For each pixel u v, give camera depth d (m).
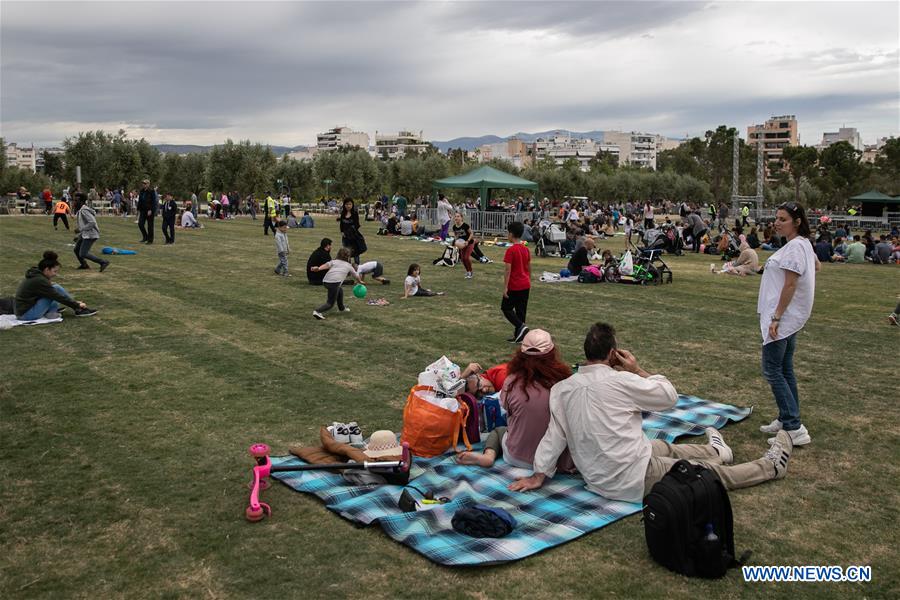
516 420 6.02
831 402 8.12
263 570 4.50
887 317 13.78
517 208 40.34
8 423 7.14
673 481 4.62
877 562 4.69
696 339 11.42
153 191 25.27
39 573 4.47
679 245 27.98
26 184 71.06
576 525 5.05
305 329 11.76
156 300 14.18
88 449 6.50
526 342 6.09
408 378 8.90
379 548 4.79
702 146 109.00
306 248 25.08
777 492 5.75
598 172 107.50
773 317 6.62
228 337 11.07
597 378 5.53
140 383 8.54
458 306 14.20
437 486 5.71
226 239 28.20
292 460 6.17
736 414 7.57
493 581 4.40
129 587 4.32
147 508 5.35
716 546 4.45
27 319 11.94
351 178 69.12
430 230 34.50
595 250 25.55
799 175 90.94
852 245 26.89
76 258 20.45
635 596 4.27
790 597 4.28
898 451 6.64
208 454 6.39
